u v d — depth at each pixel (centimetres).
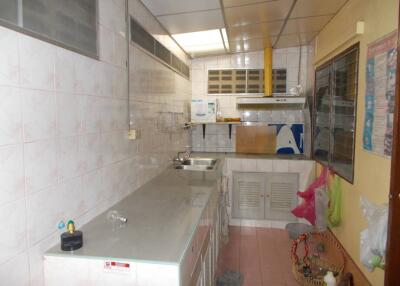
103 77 177
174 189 229
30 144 119
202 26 297
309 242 318
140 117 236
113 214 170
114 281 123
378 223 188
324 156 332
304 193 332
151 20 261
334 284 221
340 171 277
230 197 395
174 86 340
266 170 385
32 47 119
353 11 242
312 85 389
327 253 297
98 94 171
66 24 140
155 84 272
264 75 423
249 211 395
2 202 105
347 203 260
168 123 315
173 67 334
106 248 132
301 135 427
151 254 126
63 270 126
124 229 153
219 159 370
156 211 180
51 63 130
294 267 261
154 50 269
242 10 264
